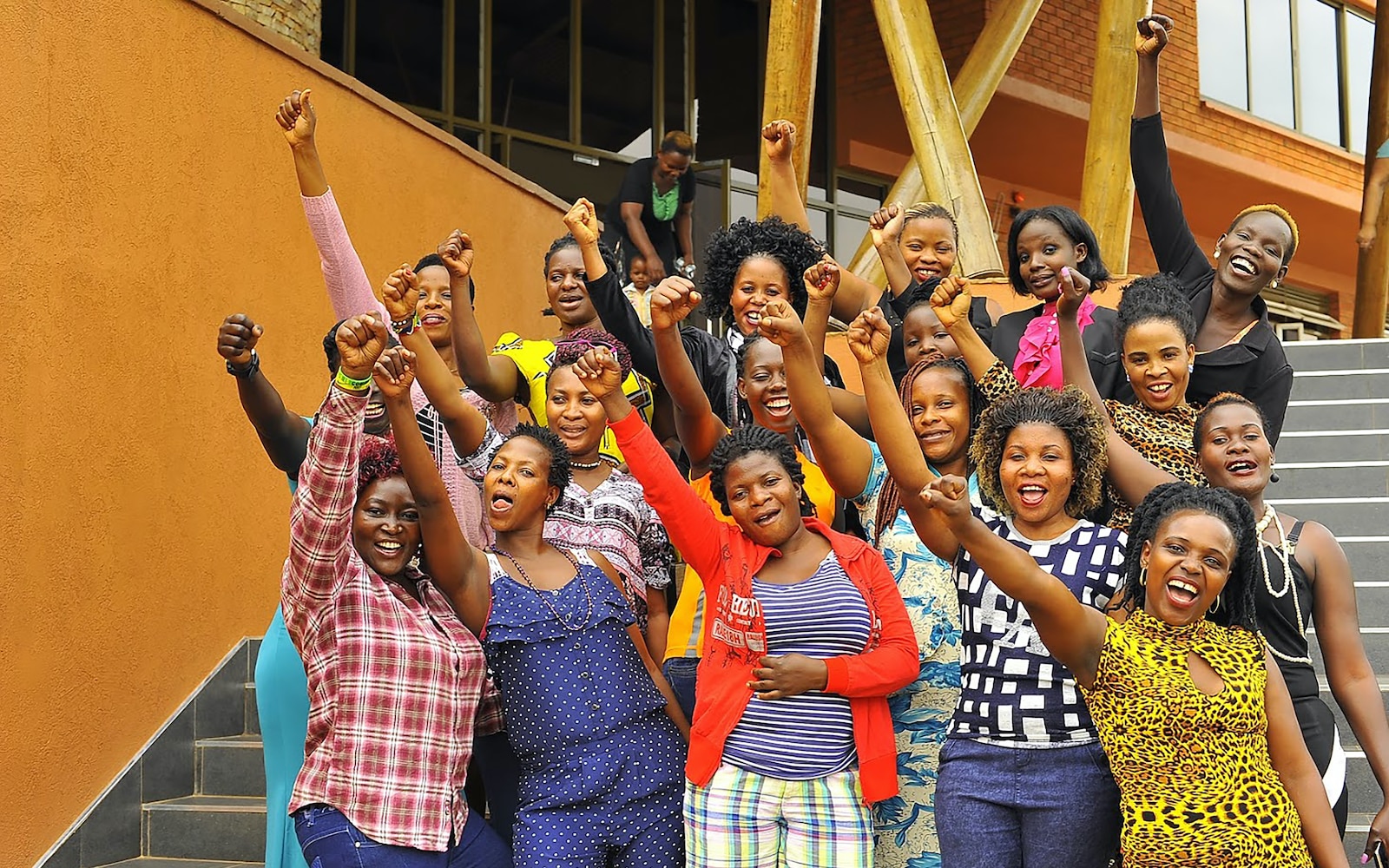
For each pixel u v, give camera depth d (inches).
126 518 211.0
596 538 154.4
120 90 215.8
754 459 139.9
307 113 169.6
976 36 498.9
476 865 133.0
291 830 144.8
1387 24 423.5
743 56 504.7
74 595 200.1
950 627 144.2
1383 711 136.3
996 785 126.0
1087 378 147.9
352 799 129.6
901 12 326.0
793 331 142.1
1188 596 120.6
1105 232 327.9
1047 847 123.7
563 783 137.3
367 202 278.8
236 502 235.5
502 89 441.1
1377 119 426.9
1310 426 292.8
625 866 137.8
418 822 129.7
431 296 186.2
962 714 129.9
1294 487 261.3
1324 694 188.7
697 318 371.6
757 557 140.3
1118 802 125.0
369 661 132.3
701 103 493.4
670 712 147.9
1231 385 178.2
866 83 520.4
